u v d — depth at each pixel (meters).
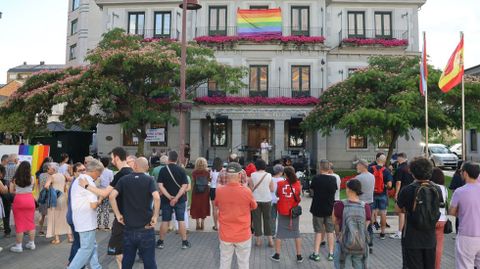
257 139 29.55
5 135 32.81
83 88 21.34
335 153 28.83
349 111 21.25
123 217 5.88
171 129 29.05
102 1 30.39
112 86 21.42
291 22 29.23
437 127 21.39
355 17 30.41
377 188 9.93
